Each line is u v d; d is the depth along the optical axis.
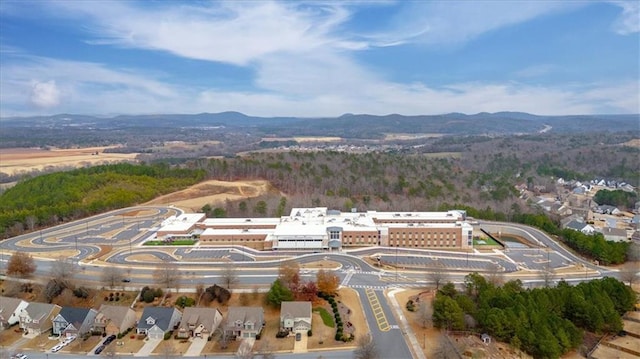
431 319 115.38
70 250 177.00
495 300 113.44
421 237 184.50
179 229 193.50
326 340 109.25
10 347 108.00
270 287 135.88
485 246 185.12
